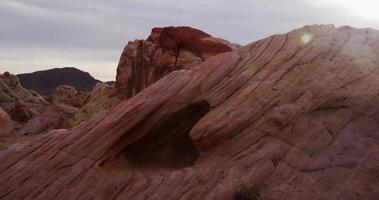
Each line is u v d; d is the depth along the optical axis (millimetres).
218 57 18984
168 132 18406
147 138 18297
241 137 16312
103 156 17891
